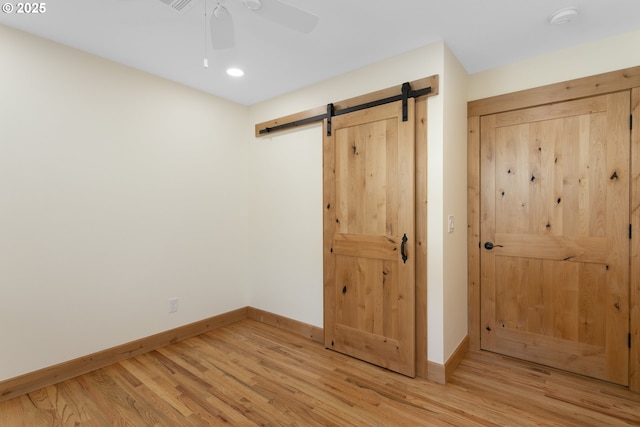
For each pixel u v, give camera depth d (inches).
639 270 81.3
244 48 90.3
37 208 83.8
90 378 88.8
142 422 71.0
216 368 94.9
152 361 99.0
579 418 71.8
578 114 89.4
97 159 94.8
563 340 92.6
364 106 99.0
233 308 134.3
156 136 108.7
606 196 85.8
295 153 122.3
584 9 72.5
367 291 99.0
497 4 71.1
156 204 108.9
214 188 126.8
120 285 99.8
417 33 82.7
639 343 81.2
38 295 84.0
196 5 69.9
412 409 75.5
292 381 87.9
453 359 92.2
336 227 106.0
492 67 102.3
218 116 128.0
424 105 88.9
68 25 79.0
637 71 80.6
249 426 70.0
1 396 77.8
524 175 97.7
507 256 101.0
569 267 91.5
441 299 86.9
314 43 87.6
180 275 115.7
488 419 71.7
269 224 131.5
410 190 89.0
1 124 78.4
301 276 120.7
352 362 99.0
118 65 99.3
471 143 105.7
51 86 86.1
